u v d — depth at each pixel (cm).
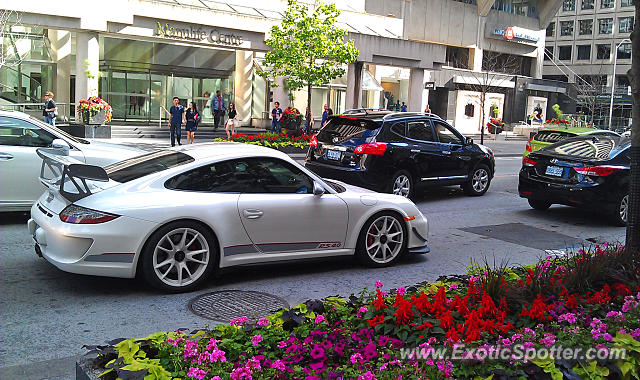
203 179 605
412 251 739
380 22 3775
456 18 4916
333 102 3734
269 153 646
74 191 579
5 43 2561
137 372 306
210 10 2717
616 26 7806
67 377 410
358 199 688
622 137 1109
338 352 346
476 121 5019
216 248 605
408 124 1202
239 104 3294
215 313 540
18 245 757
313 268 702
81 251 548
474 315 377
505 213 1159
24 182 876
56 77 2811
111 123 2769
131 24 2536
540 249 860
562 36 8300
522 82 5425
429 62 3512
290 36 2431
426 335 373
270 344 365
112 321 514
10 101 2648
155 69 3003
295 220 641
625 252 539
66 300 561
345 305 438
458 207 1209
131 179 593
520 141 4512
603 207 1027
